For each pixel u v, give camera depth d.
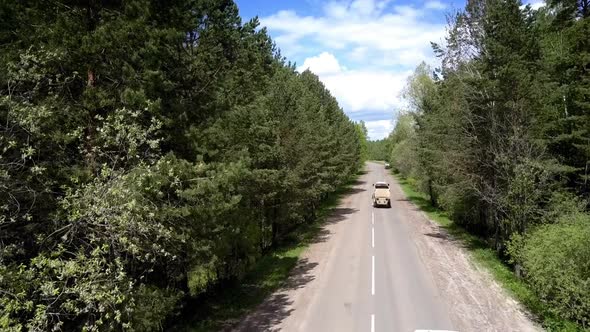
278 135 22.38
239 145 14.82
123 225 7.57
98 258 7.46
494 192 20.38
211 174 10.59
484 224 26.14
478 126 21.92
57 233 8.12
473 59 23.11
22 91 8.54
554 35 26.12
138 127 8.72
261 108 17.58
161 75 10.34
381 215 35.09
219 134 12.09
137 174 8.38
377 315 13.58
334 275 18.30
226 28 16.39
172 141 11.36
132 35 10.06
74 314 8.09
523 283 16.20
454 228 28.92
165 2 11.37
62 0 10.12
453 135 22.55
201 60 12.98
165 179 9.02
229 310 14.58
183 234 9.95
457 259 20.52
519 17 20.23
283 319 13.55
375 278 17.56
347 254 21.98
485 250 22.33
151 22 10.78
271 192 20.89
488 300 14.74
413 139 42.03
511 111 19.67
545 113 19.28
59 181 8.50
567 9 24.39
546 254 12.66
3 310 6.25
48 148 8.61
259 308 14.72
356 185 64.31
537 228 16.69
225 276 16.53
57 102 9.07
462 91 22.00
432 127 27.97
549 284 12.09
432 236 26.28
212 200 10.63
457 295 15.29
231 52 17.02
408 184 63.00
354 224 31.12
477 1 22.77
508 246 17.30
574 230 12.66
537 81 19.05
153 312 9.10
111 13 10.32
